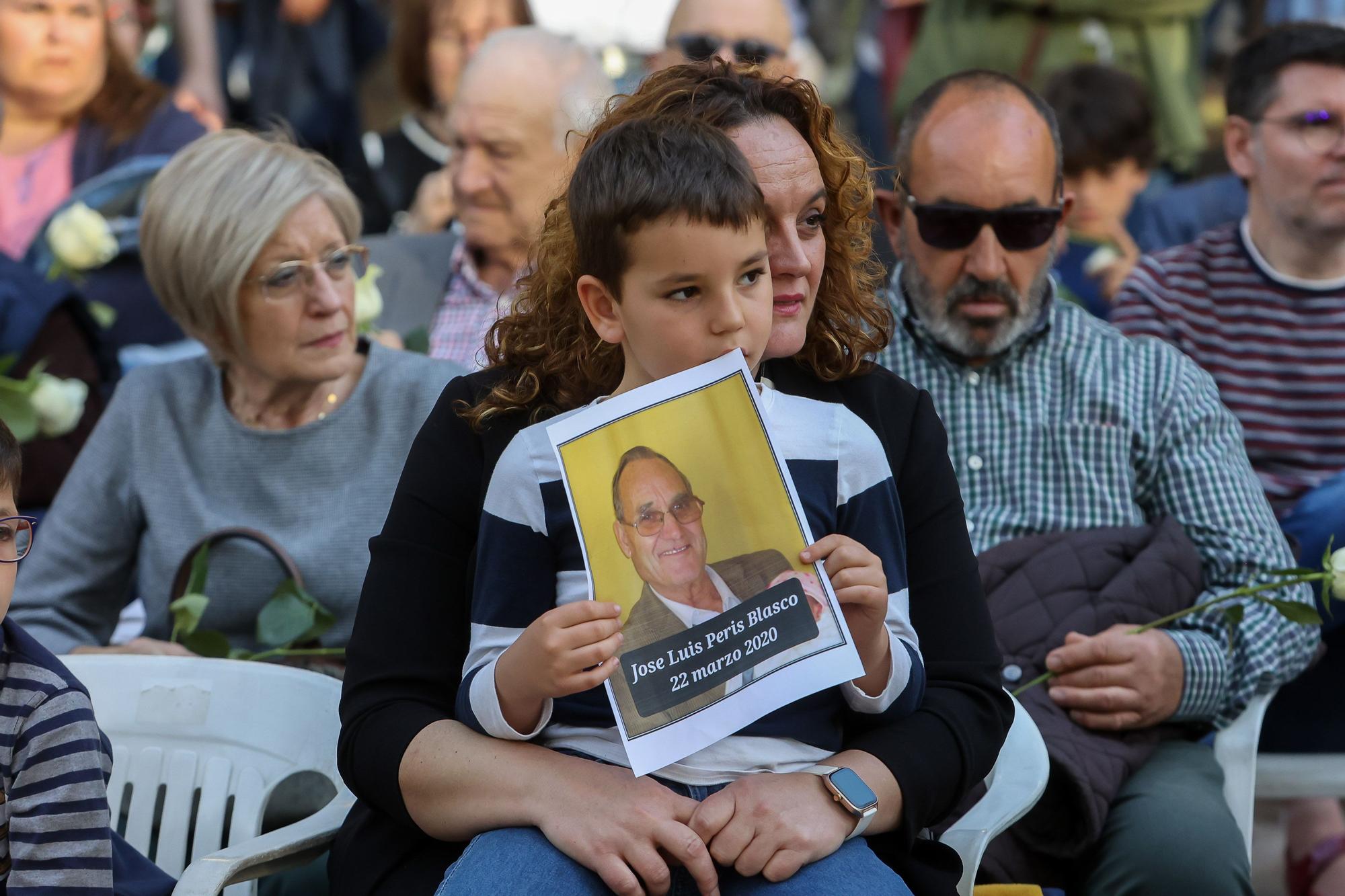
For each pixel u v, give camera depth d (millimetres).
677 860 3695
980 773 4215
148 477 5953
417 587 4309
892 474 4309
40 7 9156
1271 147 7266
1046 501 6113
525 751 3941
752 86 4422
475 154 7949
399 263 8250
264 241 5605
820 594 3734
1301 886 7574
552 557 4035
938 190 6117
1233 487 6109
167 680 5086
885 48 12445
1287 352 7359
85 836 3986
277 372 5762
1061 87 9594
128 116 9570
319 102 11734
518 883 3717
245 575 5750
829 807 3814
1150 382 6199
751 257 3773
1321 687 6734
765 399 4133
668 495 3764
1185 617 5820
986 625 4383
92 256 7238
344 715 4266
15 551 4074
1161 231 9633
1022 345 6266
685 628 3705
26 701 4035
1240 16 12445
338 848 4316
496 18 10320
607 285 3879
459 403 4445
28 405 6578
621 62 9547
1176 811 5250
